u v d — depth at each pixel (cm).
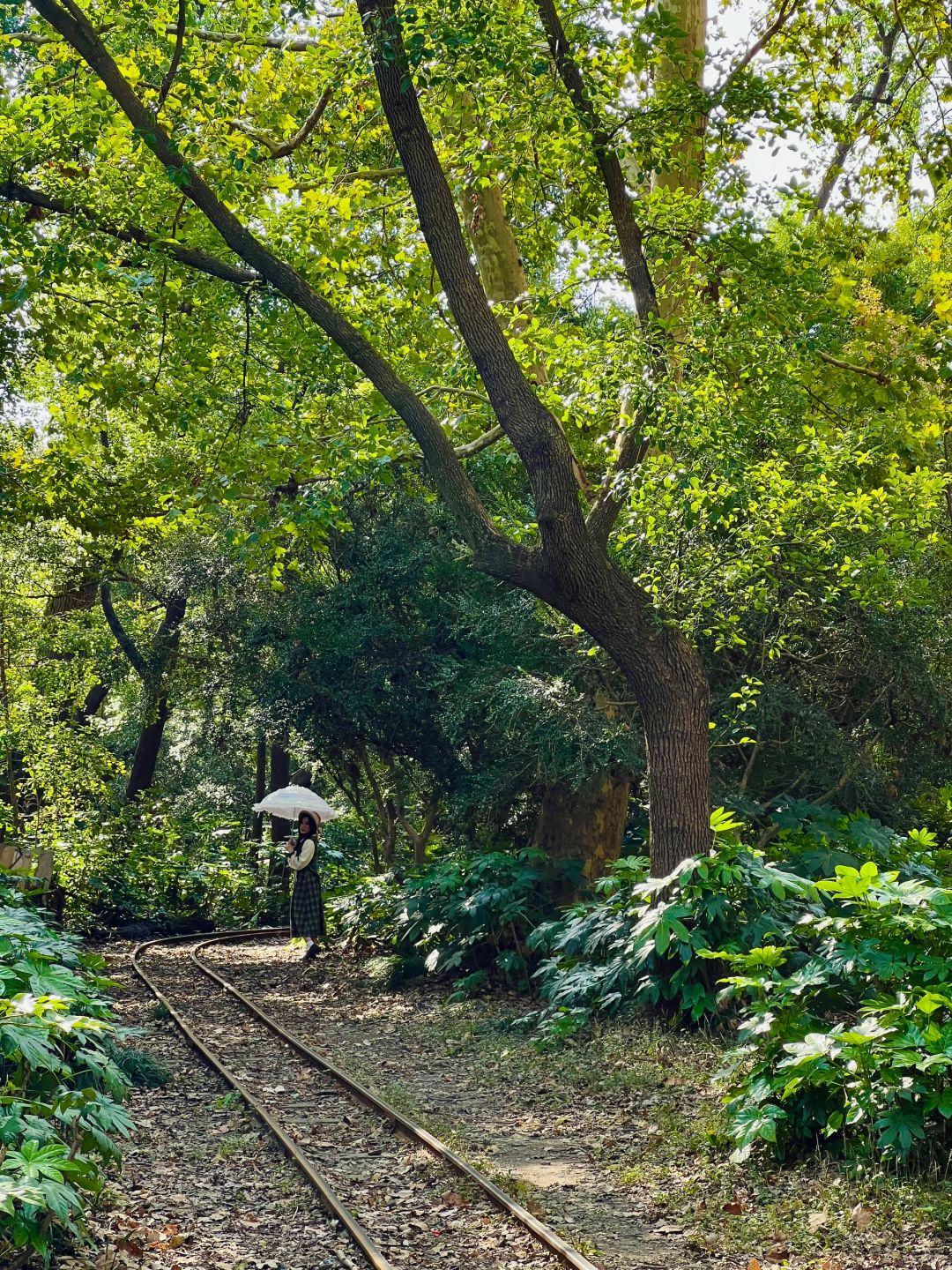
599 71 1251
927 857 1147
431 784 2058
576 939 1259
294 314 1341
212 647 2269
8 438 1947
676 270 1340
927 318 1511
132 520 1786
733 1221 649
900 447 1390
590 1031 1150
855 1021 875
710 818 1171
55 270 1289
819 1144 726
